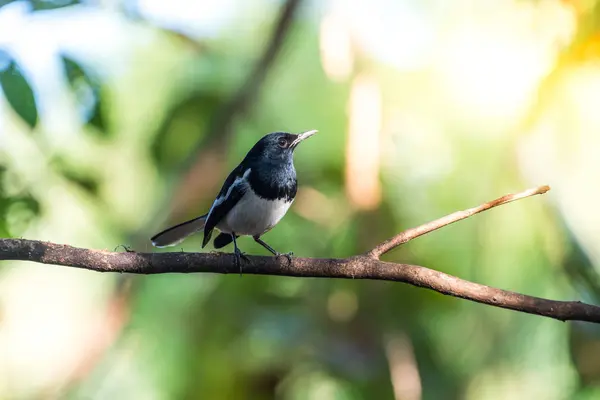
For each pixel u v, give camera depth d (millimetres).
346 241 11297
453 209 10992
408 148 11312
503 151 10875
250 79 12133
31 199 9547
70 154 10594
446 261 10914
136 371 11789
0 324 11883
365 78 11367
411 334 11289
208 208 12297
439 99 11195
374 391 10961
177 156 12547
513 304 7090
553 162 10797
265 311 11344
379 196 11078
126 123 12461
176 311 11766
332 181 11938
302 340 11070
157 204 12594
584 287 10664
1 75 7812
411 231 7680
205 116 12430
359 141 11180
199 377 11422
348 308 11398
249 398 11305
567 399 11070
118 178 12477
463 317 11422
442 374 11367
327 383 11367
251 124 12414
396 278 7535
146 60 12523
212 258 7930
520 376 11344
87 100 8703
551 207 10797
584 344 10742
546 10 10289
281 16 11898
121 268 7750
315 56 12109
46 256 7590
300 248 11562
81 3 8500
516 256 10859
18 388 12125
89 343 11859
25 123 7902
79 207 11547
